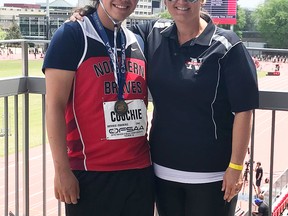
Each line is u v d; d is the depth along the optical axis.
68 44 2.25
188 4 2.34
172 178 2.51
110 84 2.33
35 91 3.31
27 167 3.53
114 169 2.39
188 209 2.55
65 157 2.31
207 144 2.42
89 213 2.43
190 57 2.38
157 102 2.50
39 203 9.09
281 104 2.78
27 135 3.47
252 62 2.36
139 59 2.48
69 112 2.39
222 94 2.38
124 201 2.46
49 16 33.62
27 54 3.30
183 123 2.43
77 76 2.31
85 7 2.40
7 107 3.27
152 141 2.58
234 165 2.38
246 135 2.35
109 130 2.35
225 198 2.45
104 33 2.35
